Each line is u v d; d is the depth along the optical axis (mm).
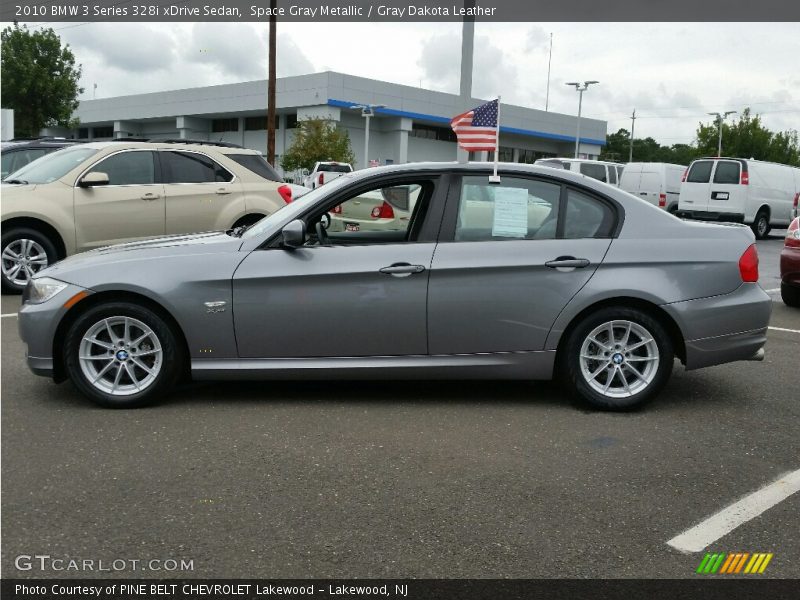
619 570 3164
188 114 57594
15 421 4875
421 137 57500
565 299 5133
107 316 5078
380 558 3229
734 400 5617
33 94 42469
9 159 12984
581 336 5180
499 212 5242
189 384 5789
